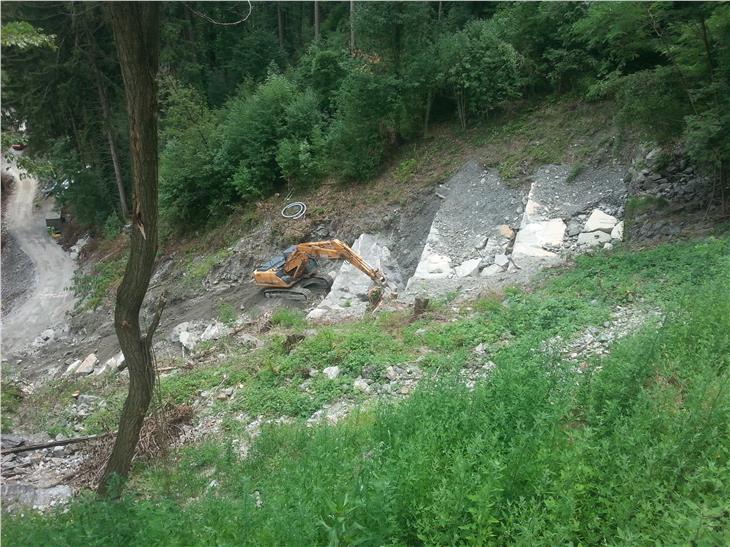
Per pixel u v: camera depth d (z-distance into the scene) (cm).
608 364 628
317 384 1044
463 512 400
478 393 586
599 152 1731
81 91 2934
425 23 2058
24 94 2777
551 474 434
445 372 931
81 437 1123
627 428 473
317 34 3162
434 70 2072
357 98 2125
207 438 955
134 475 866
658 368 616
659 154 1540
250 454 777
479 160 1941
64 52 2852
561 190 1698
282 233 2164
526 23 2000
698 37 1245
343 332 1259
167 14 3066
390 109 2136
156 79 593
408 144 2223
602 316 976
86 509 552
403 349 1109
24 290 3000
